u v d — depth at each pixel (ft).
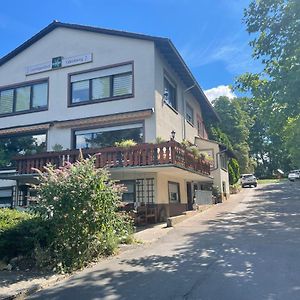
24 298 22.70
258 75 47.14
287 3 41.11
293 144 105.19
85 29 68.90
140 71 63.46
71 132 66.59
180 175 66.39
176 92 74.13
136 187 60.44
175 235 43.06
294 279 23.47
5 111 74.43
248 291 21.29
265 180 215.51
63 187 30.25
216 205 83.05
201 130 98.32
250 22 43.29
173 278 24.68
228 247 34.22
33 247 30.17
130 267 28.55
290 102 40.73
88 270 28.68
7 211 32.91
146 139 60.75
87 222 30.60
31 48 73.92
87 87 67.46
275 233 40.91
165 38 62.18
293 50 40.16
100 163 55.01
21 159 61.77
